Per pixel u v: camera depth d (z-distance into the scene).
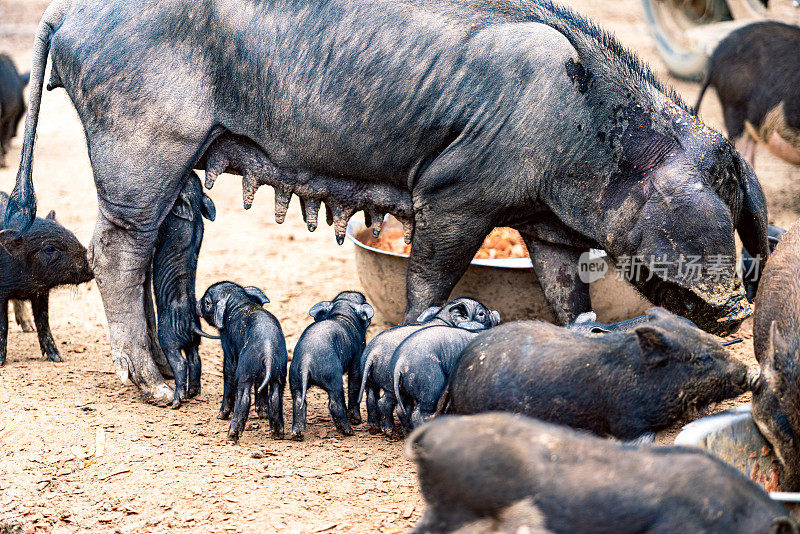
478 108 5.73
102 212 6.09
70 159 14.83
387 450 5.54
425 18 5.79
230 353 5.86
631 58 6.09
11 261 6.59
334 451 5.51
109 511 4.74
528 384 4.29
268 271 9.67
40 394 6.19
